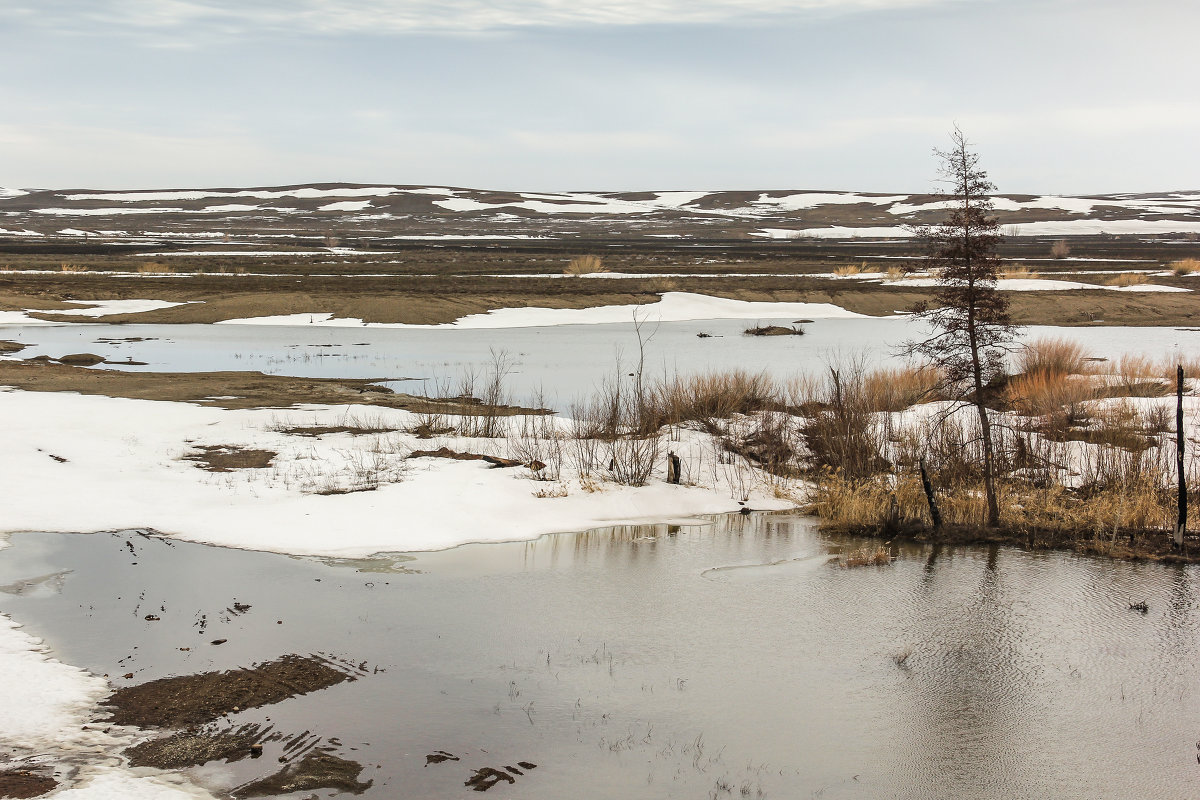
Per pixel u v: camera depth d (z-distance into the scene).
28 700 9.14
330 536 14.60
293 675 10.02
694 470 19.08
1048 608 12.71
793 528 16.34
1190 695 10.25
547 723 9.30
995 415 22.58
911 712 9.77
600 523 16.09
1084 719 9.70
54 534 14.23
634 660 10.82
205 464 18.17
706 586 13.35
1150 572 14.24
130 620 11.28
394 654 10.70
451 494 16.66
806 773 8.58
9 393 24.53
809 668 10.74
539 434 21.12
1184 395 24.91
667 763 8.66
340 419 22.44
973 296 15.60
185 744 8.50
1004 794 8.34
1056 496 17.61
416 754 8.59
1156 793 8.41
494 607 12.25
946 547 15.47
